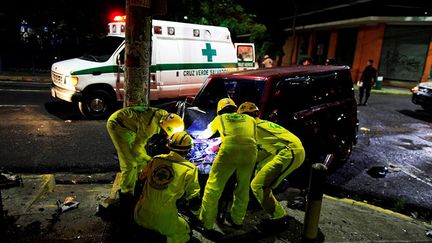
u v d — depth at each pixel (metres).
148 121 3.60
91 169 4.98
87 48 17.75
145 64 4.05
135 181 3.79
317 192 2.62
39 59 16.78
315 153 4.91
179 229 2.90
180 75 8.30
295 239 3.36
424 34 17.88
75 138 6.29
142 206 2.79
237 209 3.37
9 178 4.07
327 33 22.61
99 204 3.61
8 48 16.33
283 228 3.52
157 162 2.82
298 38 26.17
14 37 16.61
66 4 16.16
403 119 10.08
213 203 3.23
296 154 3.39
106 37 8.27
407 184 5.11
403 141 7.56
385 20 17.34
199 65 8.69
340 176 5.33
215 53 9.07
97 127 7.13
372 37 18.48
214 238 3.30
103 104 7.76
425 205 4.47
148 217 2.74
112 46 7.89
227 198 3.77
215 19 21.77
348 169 5.64
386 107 12.07
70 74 7.21
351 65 20.28
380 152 6.65
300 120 4.45
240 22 24.53
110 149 5.83
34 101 9.28
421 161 6.20
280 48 26.39
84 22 16.97
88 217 3.49
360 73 19.25
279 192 4.47
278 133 3.48
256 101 4.29
